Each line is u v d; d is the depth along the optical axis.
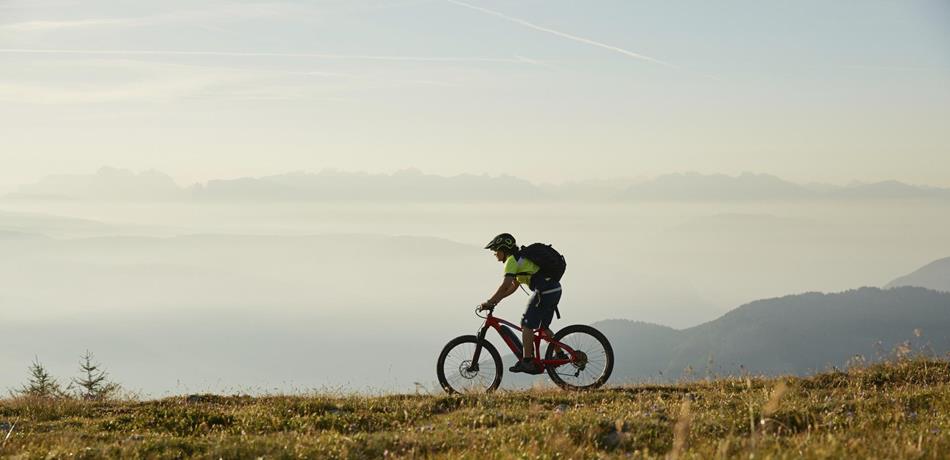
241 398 15.30
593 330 14.58
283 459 8.51
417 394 14.55
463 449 8.81
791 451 7.24
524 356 14.47
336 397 14.71
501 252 14.71
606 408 11.80
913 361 16.09
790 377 15.59
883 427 9.15
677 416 10.23
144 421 12.12
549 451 8.05
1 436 10.62
